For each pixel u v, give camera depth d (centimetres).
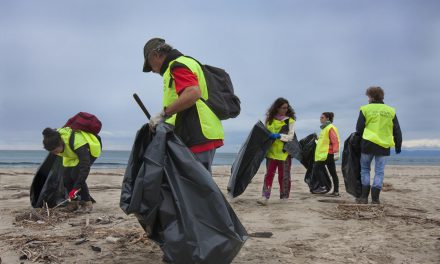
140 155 339
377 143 688
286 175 776
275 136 723
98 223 543
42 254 390
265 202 710
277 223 551
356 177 745
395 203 746
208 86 350
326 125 884
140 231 473
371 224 543
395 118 704
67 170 627
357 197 746
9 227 525
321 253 408
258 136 724
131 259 377
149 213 307
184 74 327
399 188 1064
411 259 391
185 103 322
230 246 296
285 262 378
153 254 391
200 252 292
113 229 492
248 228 520
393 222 554
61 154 603
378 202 705
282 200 782
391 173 2075
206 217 301
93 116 620
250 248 423
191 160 315
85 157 596
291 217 592
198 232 296
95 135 620
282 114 744
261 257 392
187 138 342
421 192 965
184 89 324
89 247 416
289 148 739
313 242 450
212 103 348
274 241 453
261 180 1353
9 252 401
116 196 860
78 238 450
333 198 838
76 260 375
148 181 308
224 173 1750
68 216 596
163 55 351
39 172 648
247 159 727
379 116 695
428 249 422
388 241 453
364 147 701
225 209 303
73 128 605
